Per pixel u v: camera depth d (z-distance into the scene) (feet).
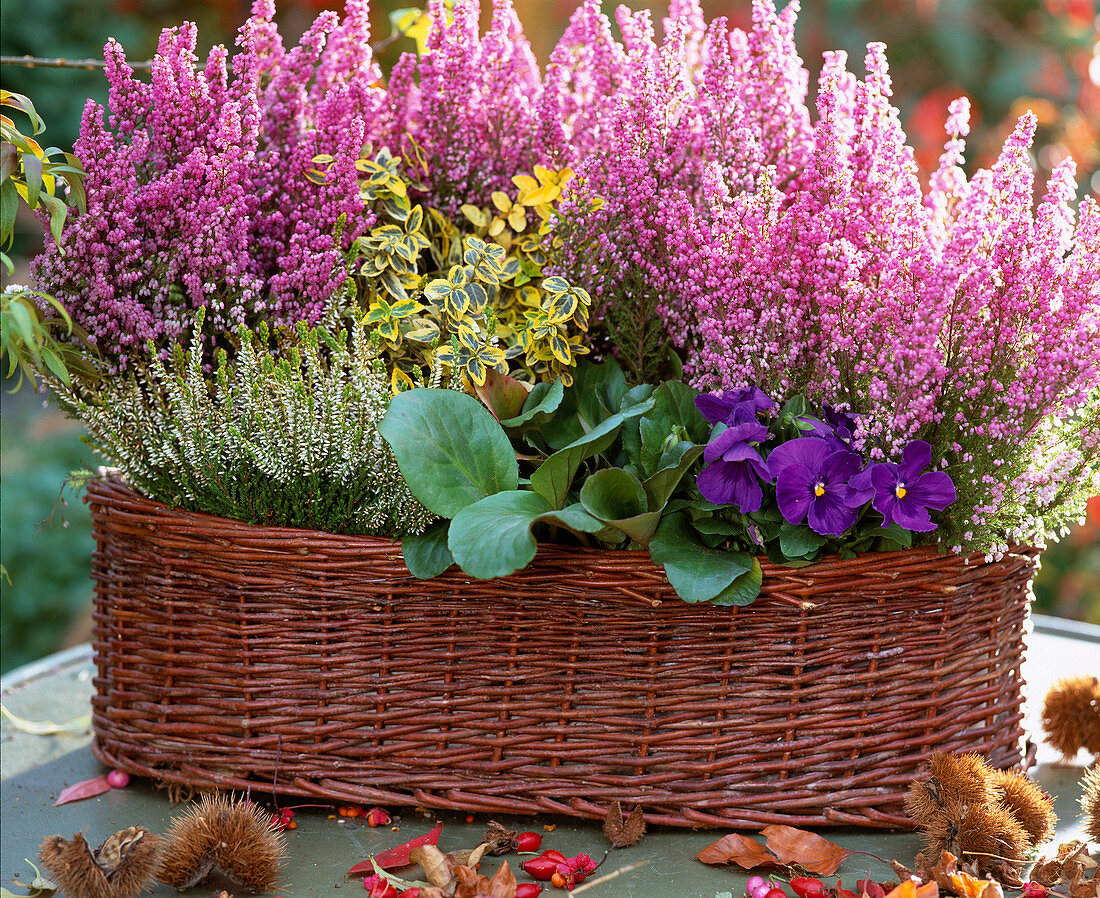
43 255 3.92
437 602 3.65
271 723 3.78
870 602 3.62
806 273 3.78
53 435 11.43
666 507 3.66
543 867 3.40
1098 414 3.66
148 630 3.91
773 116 4.38
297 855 3.62
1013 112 10.63
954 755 3.67
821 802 3.66
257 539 3.63
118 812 3.93
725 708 3.65
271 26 4.40
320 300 4.02
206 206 3.86
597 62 4.51
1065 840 3.78
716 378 4.02
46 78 10.46
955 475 3.57
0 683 5.30
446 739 3.74
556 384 3.87
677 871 3.51
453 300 3.96
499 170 4.68
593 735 3.67
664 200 4.05
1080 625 6.08
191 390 3.64
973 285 3.47
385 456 3.61
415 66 4.66
